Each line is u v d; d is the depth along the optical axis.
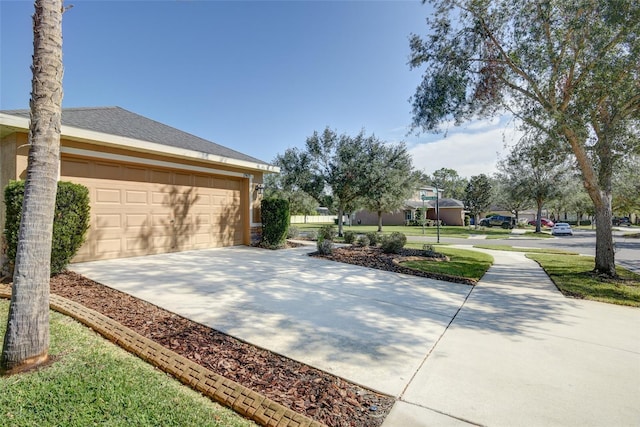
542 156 7.36
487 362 3.03
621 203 21.12
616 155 6.82
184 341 3.26
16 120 5.34
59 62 2.74
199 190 9.19
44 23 2.64
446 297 5.34
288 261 7.87
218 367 2.80
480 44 7.38
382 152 14.68
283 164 15.27
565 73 6.55
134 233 7.67
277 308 4.38
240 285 5.45
